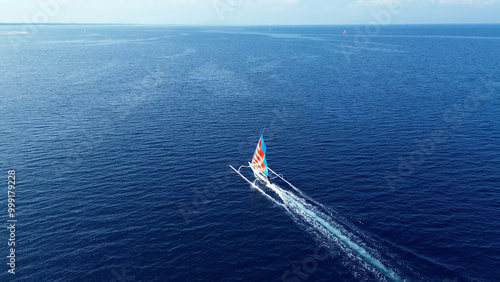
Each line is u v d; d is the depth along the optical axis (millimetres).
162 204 49844
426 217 46344
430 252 39812
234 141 73875
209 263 38469
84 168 60188
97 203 49719
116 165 61625
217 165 62844
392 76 145750
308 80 138750
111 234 43031
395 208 48531
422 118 87500
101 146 69688
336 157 65375
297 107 98625
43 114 89000
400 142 72125
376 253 39844
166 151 68188
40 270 37094
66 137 74000
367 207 49000
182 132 78562
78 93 112688
